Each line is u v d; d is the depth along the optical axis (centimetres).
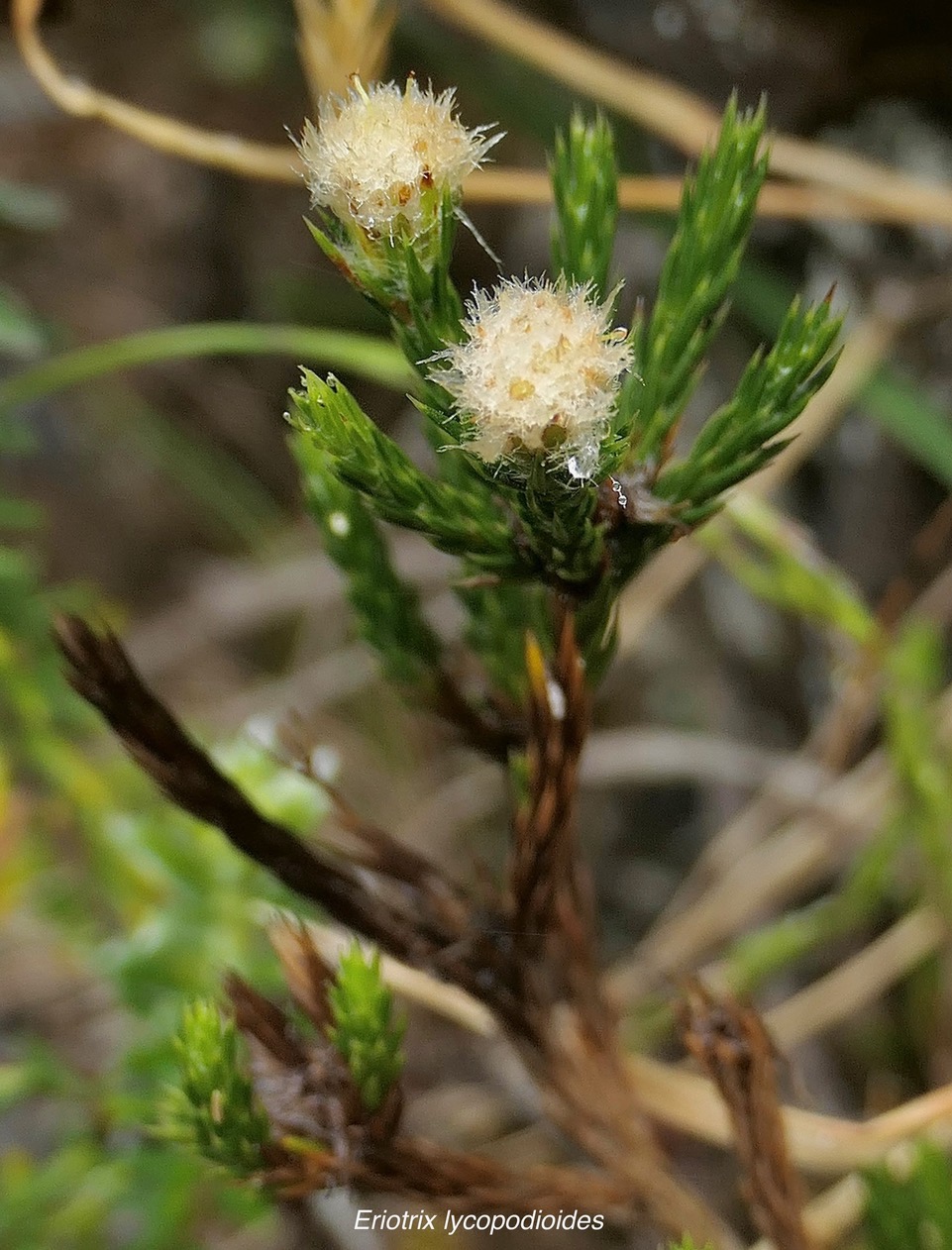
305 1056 14
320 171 13
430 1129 29
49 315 53
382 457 13
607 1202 15
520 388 12
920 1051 30
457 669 16
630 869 40
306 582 44
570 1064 15
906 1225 16
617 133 32
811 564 26
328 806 21
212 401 55
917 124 30
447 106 13
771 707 34
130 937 24
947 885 27
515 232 46
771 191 26
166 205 55
